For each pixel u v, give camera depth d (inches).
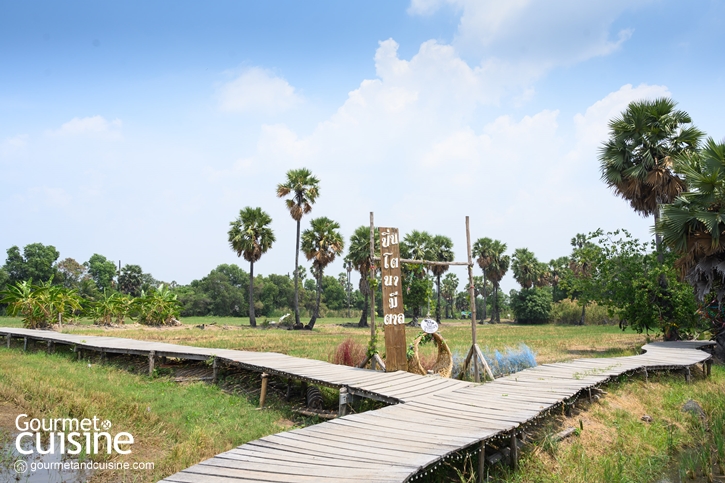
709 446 366.9
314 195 1836.9
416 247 2162.9
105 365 649.6
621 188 945.5
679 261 723.4
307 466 229.5
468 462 294.7
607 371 507.8
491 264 2827.3
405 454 245.3
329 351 799.7
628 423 408.2
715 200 643.5
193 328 1626.5
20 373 502.9
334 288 4308.6
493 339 1228.5
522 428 320.2
